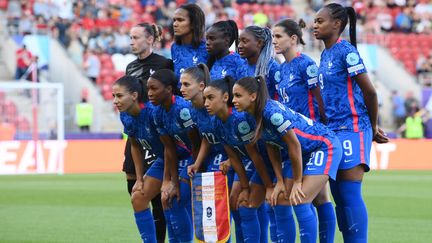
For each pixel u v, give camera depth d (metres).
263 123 20.06
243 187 21.78
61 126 64.94
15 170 63.28
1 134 66.19
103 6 86.31
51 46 81.06
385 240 28.12
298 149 20.08
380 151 70.75
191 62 24.70
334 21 21.75
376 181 56.75
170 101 22.00
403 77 91.25
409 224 32.81
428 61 92.38
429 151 71.88
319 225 22.09
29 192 48.03
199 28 24.58
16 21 82.62
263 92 19.84
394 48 92.38
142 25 26.23
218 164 22.75
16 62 77.81
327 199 22.02
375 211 37.84
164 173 22.92
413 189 50.16
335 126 21.66
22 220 34.03
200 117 21.64
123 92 22.33
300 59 23.03
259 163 20.95
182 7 24.64
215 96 20.34
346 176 21.39
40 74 79.81
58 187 51.62
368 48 89.94
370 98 21.42
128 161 26.23
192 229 23.67
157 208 25.83
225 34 23.72
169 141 22.52
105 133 73.31
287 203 20.80
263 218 23.09
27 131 67.12
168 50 82.19
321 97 22.56
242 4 91.44
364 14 94.00
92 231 30.31
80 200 42.94
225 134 20.95
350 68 21.28
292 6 93.81
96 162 67.25
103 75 82.31
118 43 84.12
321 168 20.42
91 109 74.88
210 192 21.88
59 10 84.94
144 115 22.61
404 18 94.50
